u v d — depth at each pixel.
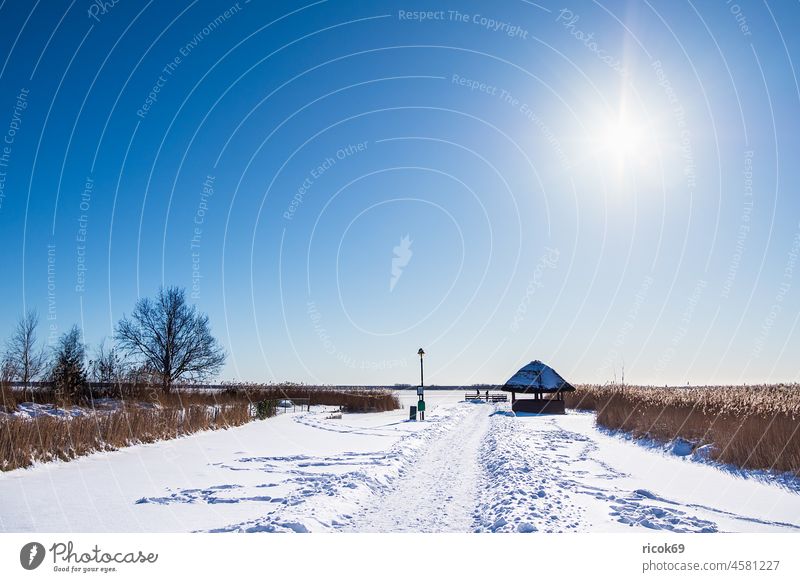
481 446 18.36
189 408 24.03
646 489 10.98
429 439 20.64
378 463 13.74
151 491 10.36
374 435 21.83
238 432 22.39
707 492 10.79
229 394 38.41
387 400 46.66
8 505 9.12
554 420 31.67
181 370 46.19
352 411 43.81
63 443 13.88
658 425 19.47
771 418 14.69
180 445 17.48
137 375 29.12
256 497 9.86
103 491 10.27
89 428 15.32
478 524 8.10
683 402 21.33
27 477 11.45
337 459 14.60
